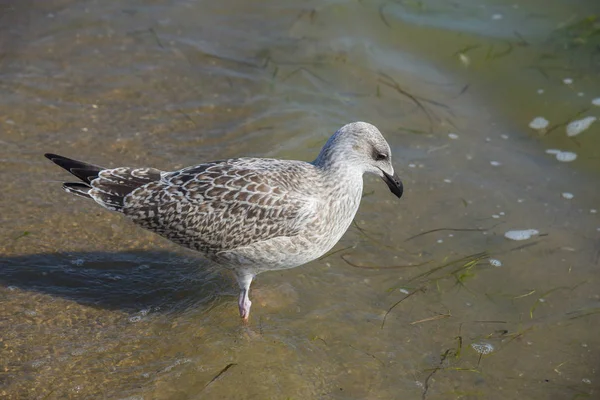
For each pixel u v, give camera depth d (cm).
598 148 990
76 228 824
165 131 982
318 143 971
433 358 713
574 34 1155
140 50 1128
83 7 1215
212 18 1205
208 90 1062
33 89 1035
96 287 758
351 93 1070
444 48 1145
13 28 1154
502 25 1181
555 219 888
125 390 651
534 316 764
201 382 669
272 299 766
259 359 698
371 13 1207
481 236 862
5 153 917
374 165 714
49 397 637
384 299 777
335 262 820
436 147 990
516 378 696
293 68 1110
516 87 1080
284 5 1230
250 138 976
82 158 920
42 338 694
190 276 784
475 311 768
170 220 691
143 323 723
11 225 817
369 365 701
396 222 879
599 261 830
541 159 976
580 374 702
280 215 673
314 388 675
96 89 1047
